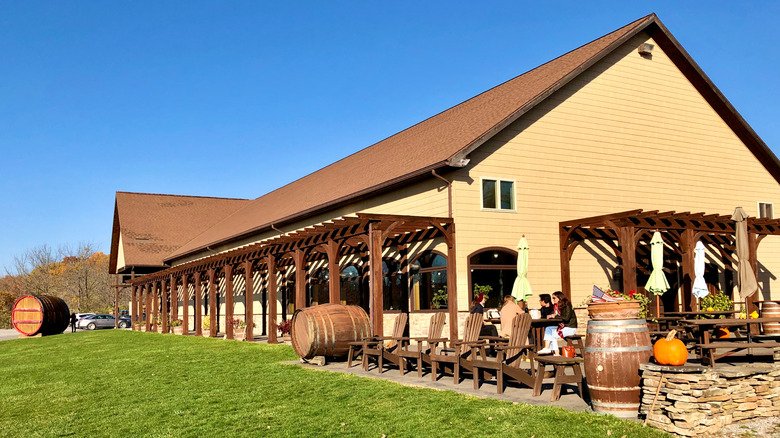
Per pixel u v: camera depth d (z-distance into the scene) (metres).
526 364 13.45
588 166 20.42
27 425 10.30
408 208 19.95
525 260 16.84
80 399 12.41
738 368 8.23
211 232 43.94
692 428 7.38
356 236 17.66
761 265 23.61
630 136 21.44
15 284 77.50
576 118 20.42
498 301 18.45
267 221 30.58
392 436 8.10
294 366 14.84
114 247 53.31
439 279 18.77
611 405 8.26
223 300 36.34
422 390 10.70
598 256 20.30
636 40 22.00
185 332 30.09
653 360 8.62
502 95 22.81
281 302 29.30
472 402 9.45
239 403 10.83
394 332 14.11
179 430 9.23
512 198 19.00
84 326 46.66
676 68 22.88
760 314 14.59
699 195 22.70
